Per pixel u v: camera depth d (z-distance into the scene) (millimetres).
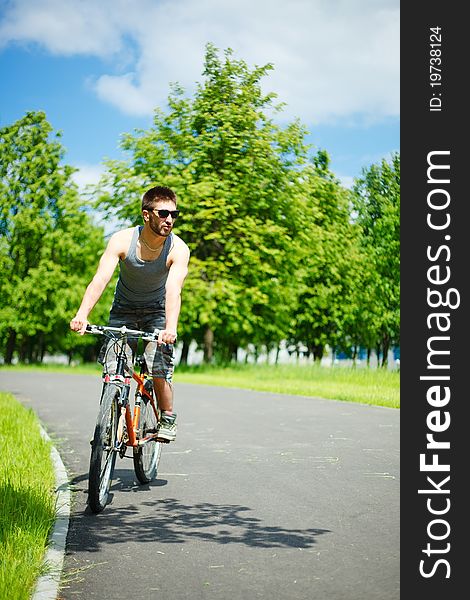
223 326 37750
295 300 39188
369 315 38000
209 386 21875
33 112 47469
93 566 4328
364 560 4496
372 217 36531
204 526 5266
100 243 48469
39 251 48094
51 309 47281
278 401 15953
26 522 4730
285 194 35562
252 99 35812
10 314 46688
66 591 3895
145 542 4848
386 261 36719
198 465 7777
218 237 33188
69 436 10164
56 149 47531
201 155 34250
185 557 4523
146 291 6332
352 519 5500
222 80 35656
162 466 7727
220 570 4270
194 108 35719
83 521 5391
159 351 6445
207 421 11844
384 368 25469
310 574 4199
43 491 5828
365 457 8234
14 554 4047
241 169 35094
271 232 34219
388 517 5590
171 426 6664
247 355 48031
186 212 34406
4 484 5891
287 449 8812
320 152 43594
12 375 29297
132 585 4004
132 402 6328
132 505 5922
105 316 48562
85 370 40875
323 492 6426
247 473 7312
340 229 39844
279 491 6461
